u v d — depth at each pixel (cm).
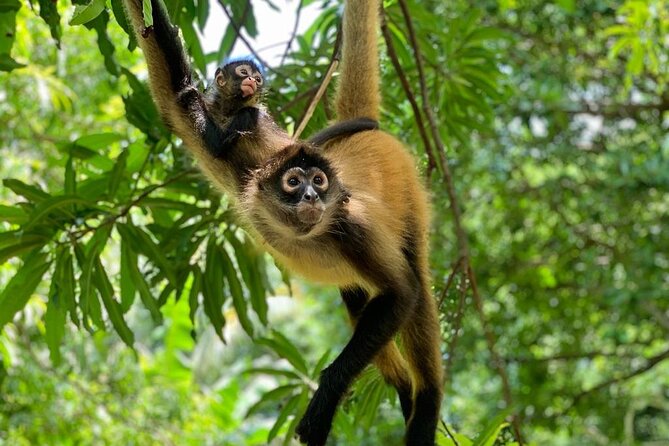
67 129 1464
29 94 1362
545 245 1841
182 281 812
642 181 1702
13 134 1381
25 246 741
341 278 625
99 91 1473
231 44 849
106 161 838
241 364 2119
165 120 619
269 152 630
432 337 655
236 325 1892
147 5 506
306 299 2305
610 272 1775
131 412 1487
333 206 599
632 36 1322
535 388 1822
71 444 1414
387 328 584
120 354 1522
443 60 967
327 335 2103
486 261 1827
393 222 623
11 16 764
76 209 758
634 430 2216
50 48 1427
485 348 1811
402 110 959
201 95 631
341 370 577
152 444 1460
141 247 762
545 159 1762
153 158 819
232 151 627
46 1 701
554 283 1867
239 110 660
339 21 859
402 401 673
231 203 668
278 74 840
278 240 624
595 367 2058
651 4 1348
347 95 714
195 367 1900
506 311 1875
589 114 1792
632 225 1747
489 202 1811
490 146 1748
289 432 786
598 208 1756
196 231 805
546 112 1691
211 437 1564
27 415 1366
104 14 710
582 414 1819
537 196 1808
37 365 1384
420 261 653
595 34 1736
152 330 2098
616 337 1853
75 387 1443
